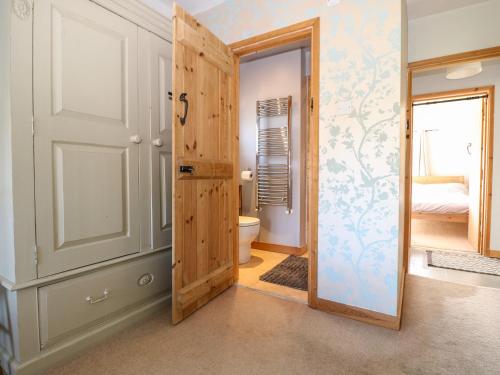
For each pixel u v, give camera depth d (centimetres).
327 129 188
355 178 179
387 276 171
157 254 192
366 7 172
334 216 188
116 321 163
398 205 167
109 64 157
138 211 177
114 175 161
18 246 122
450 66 266
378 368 134
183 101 170
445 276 265
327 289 192
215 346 151
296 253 329
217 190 212
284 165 332
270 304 202
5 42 120
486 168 326
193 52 179
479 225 339
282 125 334
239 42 224
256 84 349
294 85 325
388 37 166
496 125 318
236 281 244
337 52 182
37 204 128
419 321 179
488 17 225
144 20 176
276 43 216
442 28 241
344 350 148
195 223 187
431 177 581
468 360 140
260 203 348
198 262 191
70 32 138
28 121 124
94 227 151
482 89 318
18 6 119
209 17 244
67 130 138
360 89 176
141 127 177
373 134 173
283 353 145
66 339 141
